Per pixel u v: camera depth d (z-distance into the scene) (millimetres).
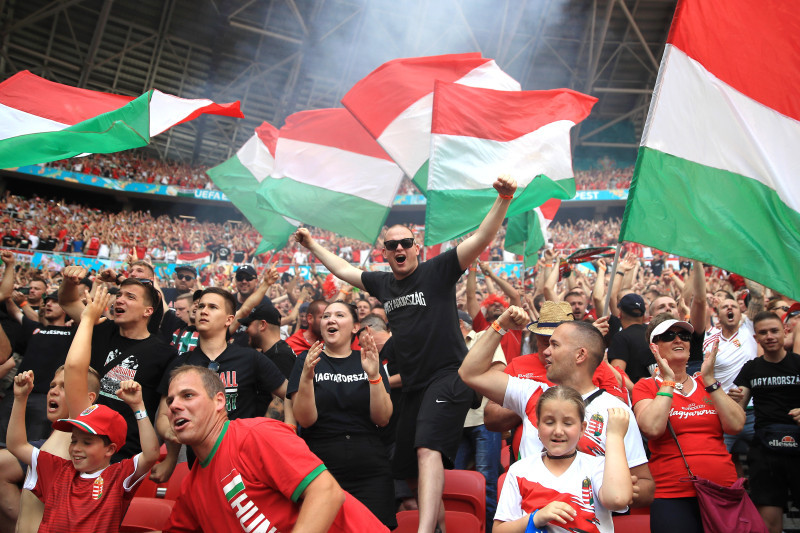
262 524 2314
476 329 5336
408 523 3480
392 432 4336
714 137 3592
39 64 28094
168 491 3982
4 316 5750
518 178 4906
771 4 3627
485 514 4066
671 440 3350
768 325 4195
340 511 2441
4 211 24891
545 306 3703
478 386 3049
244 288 6230
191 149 32938
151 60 29250
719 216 3508
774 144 3580
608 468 2420
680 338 3434
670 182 3541
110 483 3041
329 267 4020
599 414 2811
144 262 5176
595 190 31438
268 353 4727
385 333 4707
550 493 2471
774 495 4098
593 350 2936
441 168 4836
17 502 3627
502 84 5676
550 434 2514
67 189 31578
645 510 3682
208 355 3883
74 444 3064
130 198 32219
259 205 6520
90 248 22984
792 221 3516
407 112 5582
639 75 31500
